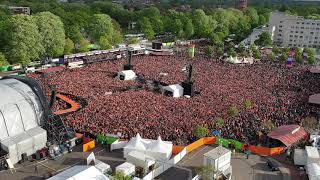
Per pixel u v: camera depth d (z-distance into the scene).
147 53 179.75
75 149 73.88
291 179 65.06
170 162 67.56
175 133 77.56
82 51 180.12
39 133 72.06
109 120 82.88
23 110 73.25
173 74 134.50
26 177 63.22
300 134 78.50
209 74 135.75
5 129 69.56
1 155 66.88
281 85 124.06
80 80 121.56
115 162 69.00
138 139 70.62
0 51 149.62
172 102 98.38
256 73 140.75
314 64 171.88
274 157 73.00
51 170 65.75
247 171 67.50
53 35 154.75
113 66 146.75
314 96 107.00
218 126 81.56
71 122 82.12
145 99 100.38
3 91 72.69
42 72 132.38
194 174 65.56
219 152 64.62
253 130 81.31
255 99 103.94
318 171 61.69
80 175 55.91
